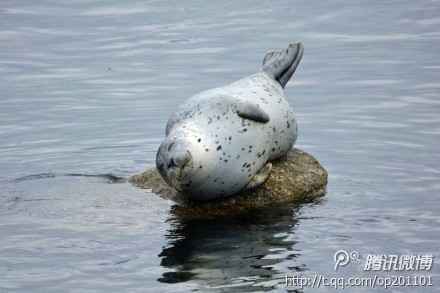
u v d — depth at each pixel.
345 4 63.97
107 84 51.03
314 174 35.44
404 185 35.81
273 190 34.12
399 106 46.09
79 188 35.62
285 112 35.28
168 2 66.19
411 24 59.19
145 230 31.52
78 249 29.92
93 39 58.88
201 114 33.16
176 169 31.31
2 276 27.88
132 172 37.75
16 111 47.09
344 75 51.06
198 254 29.34
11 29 60.84
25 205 33.88
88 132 43.84
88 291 26.72
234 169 32.88
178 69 52.91
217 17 62.47
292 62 37.81
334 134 42.66
